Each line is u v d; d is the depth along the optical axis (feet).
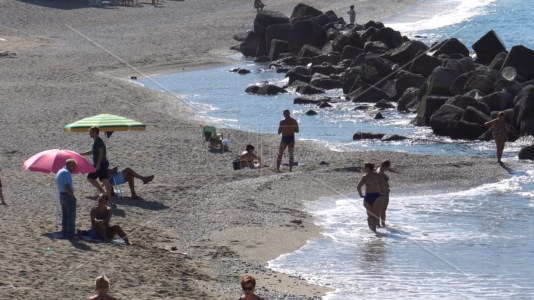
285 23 320.50
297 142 177.37
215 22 393.70
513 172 150.10
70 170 97.30
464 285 93.71
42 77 257.75
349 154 161.89
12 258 87.45
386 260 102.06
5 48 313.53
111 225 106.83
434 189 138.72
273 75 282.15
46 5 416.26
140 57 306.55
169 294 81.97
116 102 218.59
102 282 66.13
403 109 218.59
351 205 127.95
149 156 154.71
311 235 111.86
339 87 253.65
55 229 101.04
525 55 209.46
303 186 136.56
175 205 120.37
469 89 201.46
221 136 164.45
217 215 117.39
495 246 108.27
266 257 102.06
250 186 133.59
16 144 162.61
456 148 174.50
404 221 120.06
